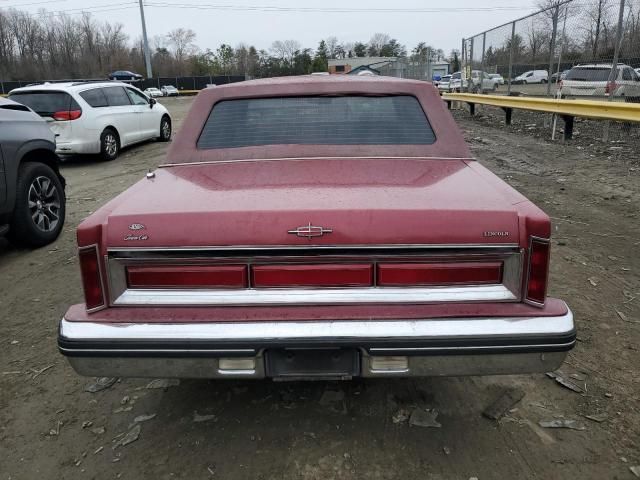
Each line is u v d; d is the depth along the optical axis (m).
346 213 2.14
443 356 2.14
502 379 3.02
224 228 2.16
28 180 5.31
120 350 2.16
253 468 2.38
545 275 2.16
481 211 2.16
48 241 5.63
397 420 2.68
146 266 2.22
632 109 8.57
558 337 2.12
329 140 3.13
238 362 2.17
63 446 2.57
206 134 3.23
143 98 13.03
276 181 2.63
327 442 2.53
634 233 5.41
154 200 2.39
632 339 3.38
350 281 2.18
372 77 3.52
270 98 3.32
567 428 2.59
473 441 2.52
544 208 6.37
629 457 2.39
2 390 3.05
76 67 85.06
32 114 5.63
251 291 2.20
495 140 11.81
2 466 2.45
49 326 3.82
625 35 9.78
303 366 2.21
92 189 8.34
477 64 18.75
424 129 3.20
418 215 2.14
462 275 2.18
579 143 10.53
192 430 2.65
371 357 2.17
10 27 82.69
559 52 12.23
